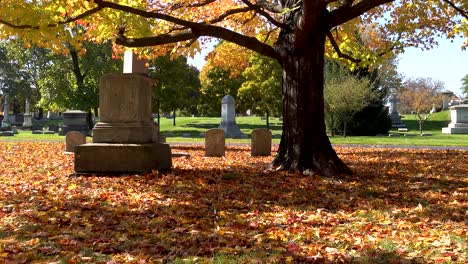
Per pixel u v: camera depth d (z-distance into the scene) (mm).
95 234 5684
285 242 5391
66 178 10828
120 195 8602
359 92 38156
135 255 4793
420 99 83625
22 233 5715
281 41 12336
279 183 10250
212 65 22828
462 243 5316
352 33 19031
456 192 9414
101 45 46562
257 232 5914
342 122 42969
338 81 39812
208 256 4797
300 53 11930
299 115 11961
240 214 7059
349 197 8781
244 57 22469
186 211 7137
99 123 11664
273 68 49281
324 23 11922
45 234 5645
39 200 8016
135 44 12406
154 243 5293
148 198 8289
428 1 17969
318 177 11156
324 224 6449
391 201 8391
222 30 11867
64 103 47781
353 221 6723
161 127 58562
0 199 8117
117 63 47656
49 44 11586
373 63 18312
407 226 6297
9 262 4414
